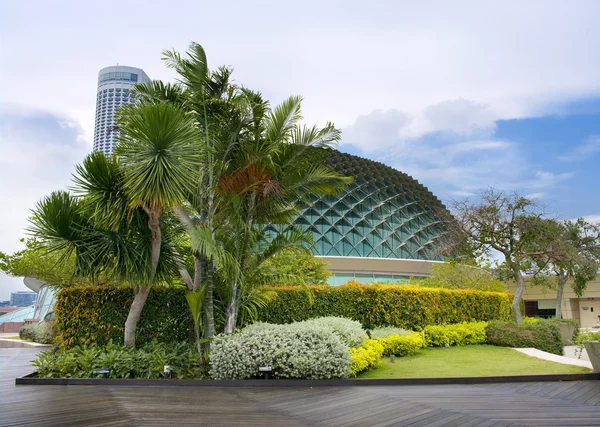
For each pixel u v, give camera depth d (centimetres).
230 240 1130
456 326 1756
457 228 2117
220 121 1186
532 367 1198
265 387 945
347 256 3856
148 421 622
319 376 994
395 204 4681
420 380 1012
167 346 1147
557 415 680
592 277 2948
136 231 1080
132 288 1205
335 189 1212
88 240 1031
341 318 1391
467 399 814
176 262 1145
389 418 660
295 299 1497
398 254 4197
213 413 682
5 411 684
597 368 1102
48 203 1021
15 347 2227
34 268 2042
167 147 932
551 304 4919
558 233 2109
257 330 1057
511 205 2012
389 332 1507
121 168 960
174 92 1252
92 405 733
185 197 1079
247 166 1085
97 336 1195
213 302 1215
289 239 1167
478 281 2633
